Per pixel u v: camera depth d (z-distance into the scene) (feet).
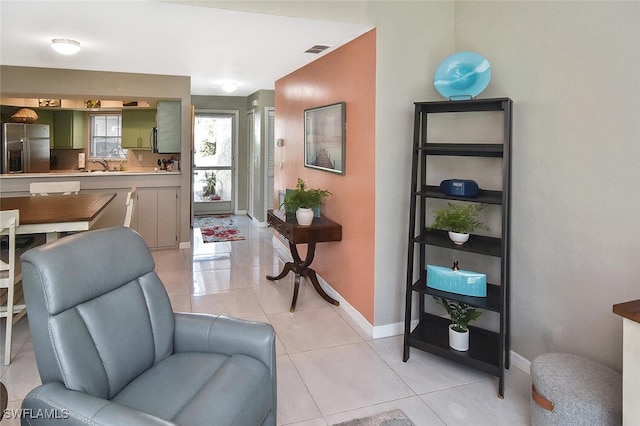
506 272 8.66
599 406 5.93
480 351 8.80
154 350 6.30
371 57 10.10
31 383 8.24
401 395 8.08
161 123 18.43
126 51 12.71
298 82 15.58
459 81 8.86
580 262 7.69
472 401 7.91
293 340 10.32
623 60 6.86
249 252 18.66
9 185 16.58
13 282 8.95
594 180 7.38
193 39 11.18
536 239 8.54
